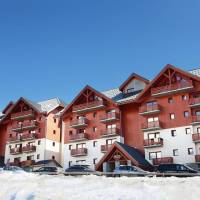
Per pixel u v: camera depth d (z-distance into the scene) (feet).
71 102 202.59
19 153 223.51
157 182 69.00
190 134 161.38
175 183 66.95
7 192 69.46
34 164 200.34
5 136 241.14
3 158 231.30
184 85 165.37
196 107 163.43
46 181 77.56
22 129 227.40
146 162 160.97
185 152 159.53
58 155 224.94
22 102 233.55
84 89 199.11
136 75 191.52
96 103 192.13
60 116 207.72
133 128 181.06
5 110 256.32
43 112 222.28
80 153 190.39
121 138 181.16
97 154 187.01
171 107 170.30
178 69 167.63
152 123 170.40
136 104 184.44
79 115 202.28
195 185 63.57
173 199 56.90
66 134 204.85
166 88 169.78
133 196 59.77
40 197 63.62
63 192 65.82
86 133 194.18
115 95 200.23
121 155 155.02
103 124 190.39
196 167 150.92
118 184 68.95
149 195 59.77
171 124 167.84
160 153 166.30
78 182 73.97
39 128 223.30
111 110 190.60
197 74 176.55
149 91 178.29
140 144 175.52
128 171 118.42
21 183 77.15
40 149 216.74
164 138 167.43
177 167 112.06
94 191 64.54
